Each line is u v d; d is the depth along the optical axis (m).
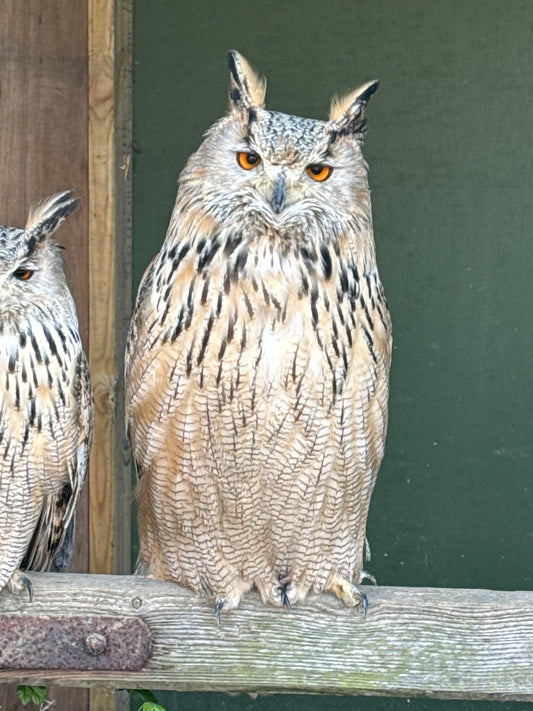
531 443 2.44
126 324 2.57
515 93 2.42
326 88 2.49
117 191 2.55
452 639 1.97
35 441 2.08
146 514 2.16
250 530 2.09
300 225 1.99
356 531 2.14
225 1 2.54
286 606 1.99
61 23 2.48
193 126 2.56
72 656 1.96
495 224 2.44
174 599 1.98
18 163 2.42
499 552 2.46
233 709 2.60
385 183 2.48
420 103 2.46
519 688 1.96
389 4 2.47
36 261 2.09
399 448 2.51
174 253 2.03
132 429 2.10
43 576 1.98
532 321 2.44
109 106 2.53
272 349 1.99
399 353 2.49
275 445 2.03
